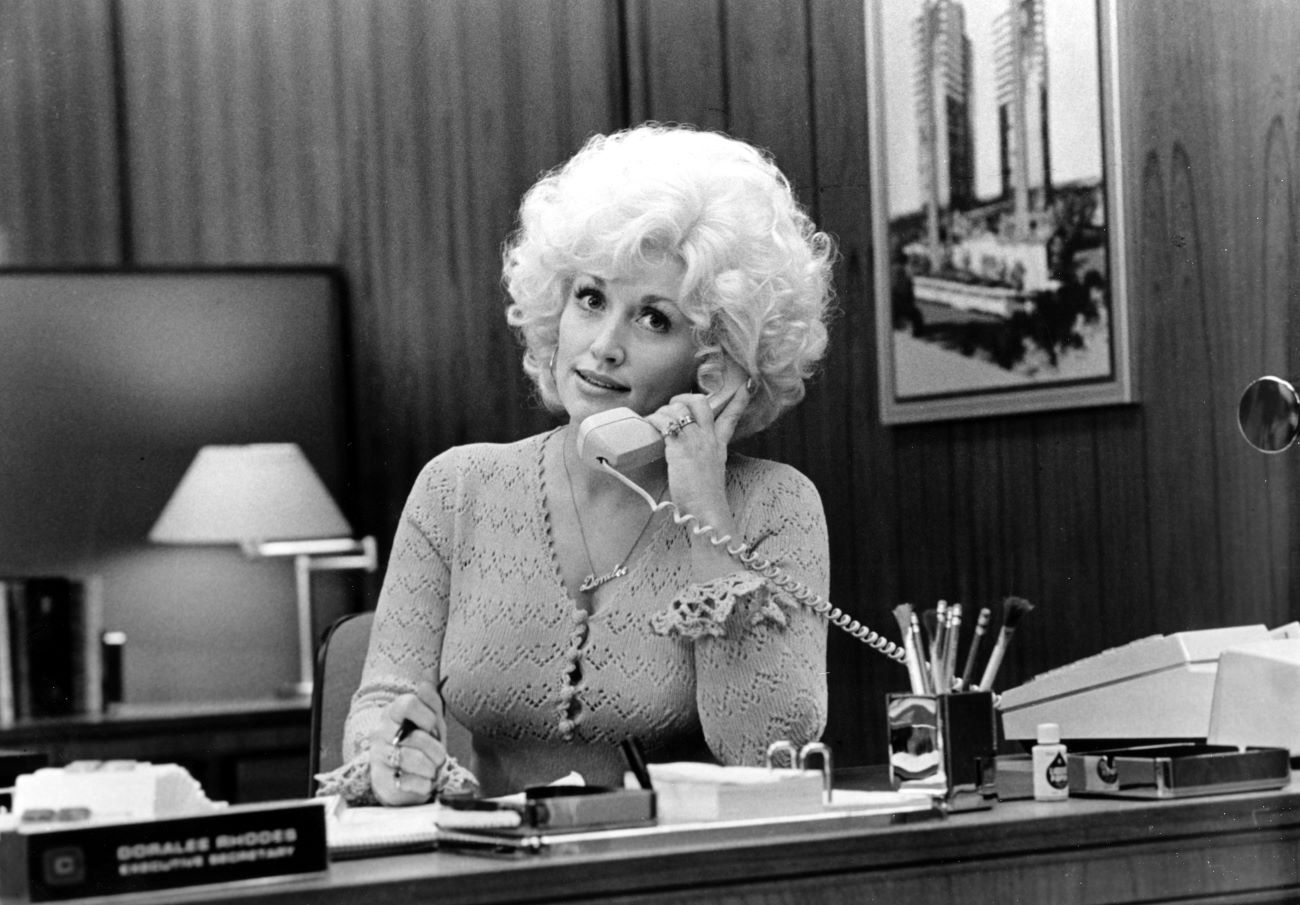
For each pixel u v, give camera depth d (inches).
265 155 171.3
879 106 149.8
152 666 166.2
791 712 83.8
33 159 168.4
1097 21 139.8
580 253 90.4
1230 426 137.6
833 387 152.3
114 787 58.8
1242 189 135.9
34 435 167.3
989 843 65.6
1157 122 138.9
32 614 160.2
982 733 69.3
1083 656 144.1
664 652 88.8
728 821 63.0
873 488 152.2
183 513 167.9
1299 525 137.1
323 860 56.4
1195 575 140.2
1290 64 134.5
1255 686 88.0
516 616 90.4
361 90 170.4
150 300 170.2
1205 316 137.9
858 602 153.2
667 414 87.6
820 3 151.9
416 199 169.8
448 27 168.1
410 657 91.4
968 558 148.9
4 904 54.1
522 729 90.0
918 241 148.9
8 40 167.8
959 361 147.6
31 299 168.2
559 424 169.2
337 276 171.6
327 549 170.2
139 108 170.4
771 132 154.2
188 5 170.6
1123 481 142.1
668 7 158.7
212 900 53.1
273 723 164.6
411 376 171.5
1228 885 71.5
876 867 63.2
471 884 56.1
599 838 60.1
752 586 83.3
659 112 159.6
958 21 145.3
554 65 164.4
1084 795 74.5
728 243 90.0
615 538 92.0
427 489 95.1
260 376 171.2
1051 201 142.9
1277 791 73.9
